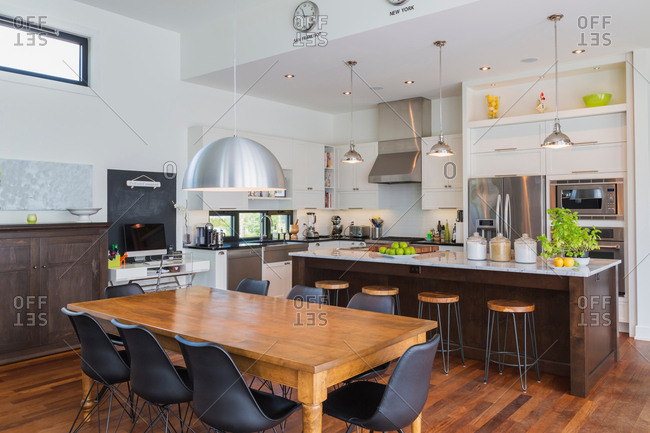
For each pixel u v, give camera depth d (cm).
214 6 546
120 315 313
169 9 554
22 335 451
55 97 517
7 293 440
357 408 245
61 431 314
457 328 474
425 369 231
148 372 257
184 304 350
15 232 442
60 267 472
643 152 520
